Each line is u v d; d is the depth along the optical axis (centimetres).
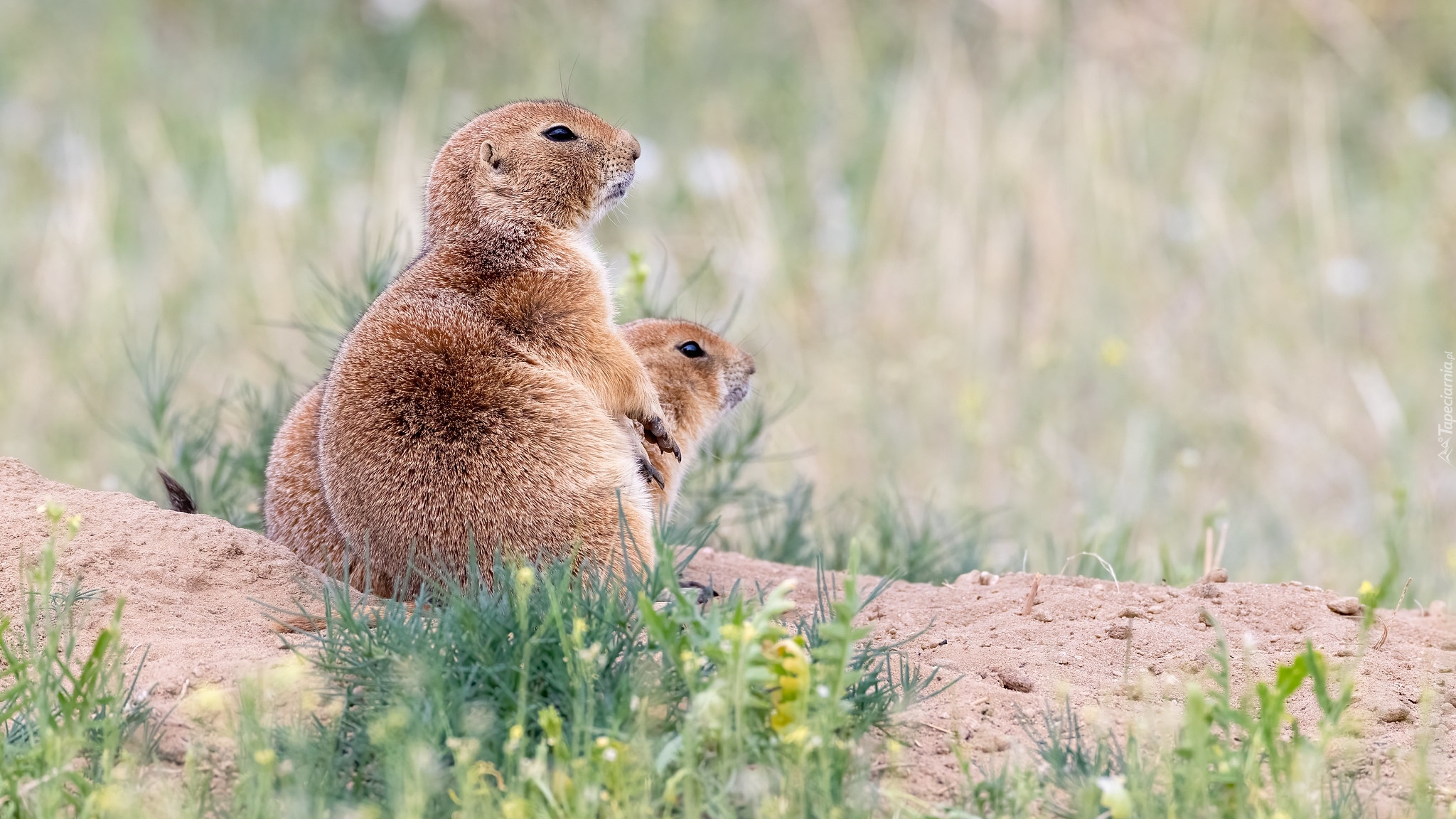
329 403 730
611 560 676
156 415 1047
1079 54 1941
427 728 543
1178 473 1363
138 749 563
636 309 1027
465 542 705
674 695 572
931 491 1352
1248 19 2028
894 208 1683
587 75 1981
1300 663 546
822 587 711
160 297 1576
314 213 1695
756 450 1290
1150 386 1522
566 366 754
